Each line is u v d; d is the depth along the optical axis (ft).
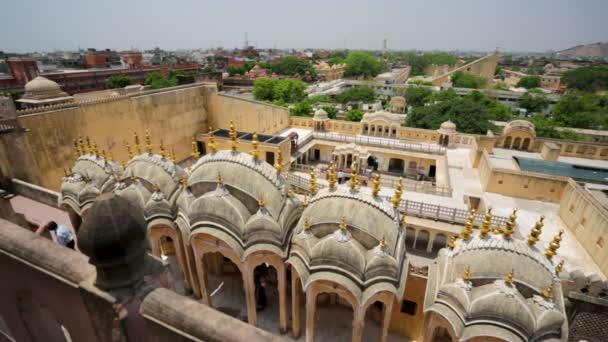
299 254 46.26
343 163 153.69
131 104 111.14
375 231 44.06
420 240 87.71
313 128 182.91
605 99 257.75
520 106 299.79
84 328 19.44
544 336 37.35
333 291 44.73
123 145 109.70
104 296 15.38
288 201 51.42
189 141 141.90
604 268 67.15
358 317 43.86
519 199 97.91
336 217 45.24
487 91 330.34
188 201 53.11
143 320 15.66
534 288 38.83
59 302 19.67
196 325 13.99
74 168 69.46
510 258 40.14
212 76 351.87
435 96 268.82
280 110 179.01
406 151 150.71
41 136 84.07
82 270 17.34
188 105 139.03
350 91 306.96
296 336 53.72
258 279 59.21
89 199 63.77
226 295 62.90
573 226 81.05
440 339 53.36
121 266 15.48
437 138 155.43
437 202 98.53
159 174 59.93
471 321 38.81
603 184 95.81
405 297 52.37
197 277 59.06
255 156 51.98
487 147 127.75
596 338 42.11
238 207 49.47
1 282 22.67
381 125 166.20
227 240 48.08
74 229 67.21
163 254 73.31
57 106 89.51
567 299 42.45
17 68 243.81
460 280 40.68
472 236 45.03
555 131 183.11
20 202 74.64
